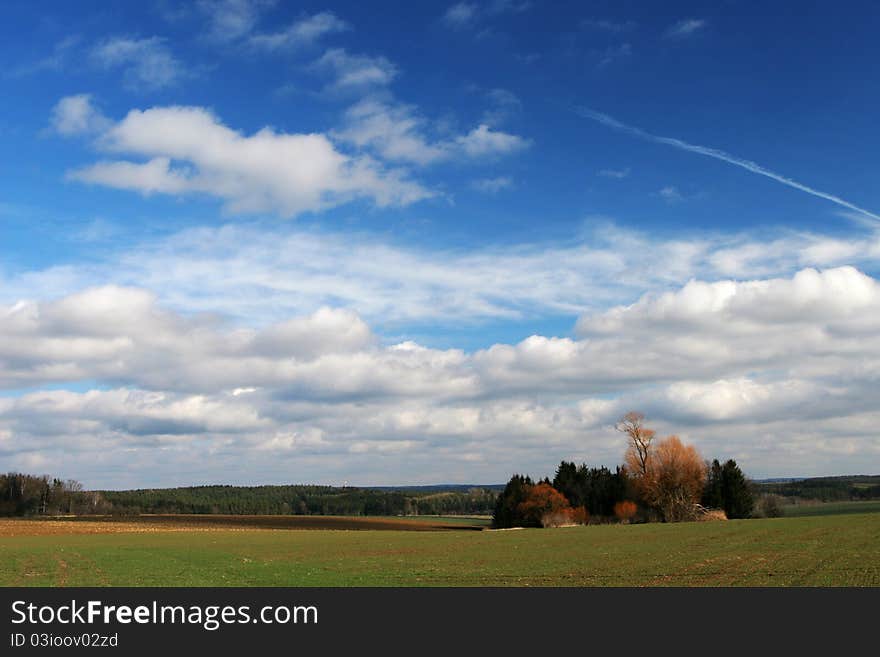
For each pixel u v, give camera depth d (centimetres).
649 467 12212
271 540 8388
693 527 8744
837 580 3394
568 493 14675
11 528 11412
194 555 6025
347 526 13625
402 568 4628
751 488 13662
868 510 13850
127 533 10294
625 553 5319
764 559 4422
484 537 8500
